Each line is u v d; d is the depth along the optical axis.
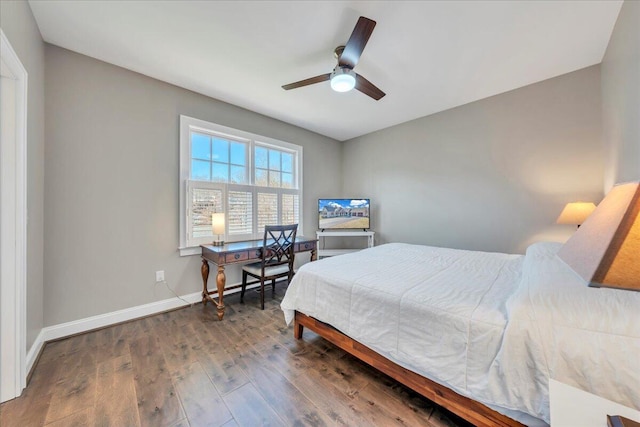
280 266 3.02
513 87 2.85
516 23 1.86
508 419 1.06
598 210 0.68
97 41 2.05
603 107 2.33
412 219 3.89
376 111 3.51
